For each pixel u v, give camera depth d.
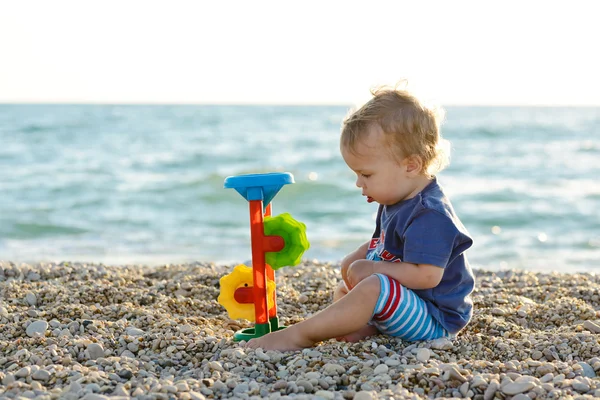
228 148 23.78
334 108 62.81
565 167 17.91
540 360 2.77
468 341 2.96
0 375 2.46
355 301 2.77
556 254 8.69
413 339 2.91
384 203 2.98
